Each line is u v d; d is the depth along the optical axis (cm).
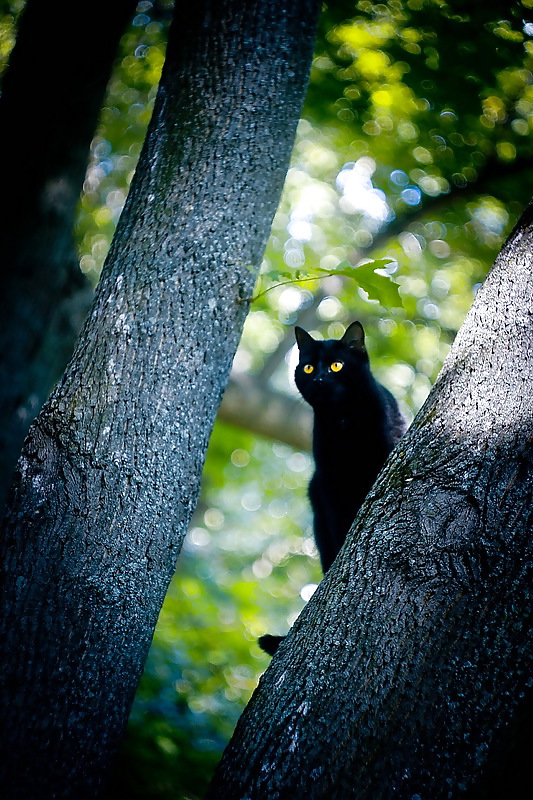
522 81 570
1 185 409
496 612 173
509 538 177
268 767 184
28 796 201
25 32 410
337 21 504
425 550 186
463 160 630
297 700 189
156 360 238
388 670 179
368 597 190
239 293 258
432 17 482
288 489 1238
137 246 250
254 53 267
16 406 423
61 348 449
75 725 210
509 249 213
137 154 756
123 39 603
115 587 221
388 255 719
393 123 638
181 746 397
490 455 187
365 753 174
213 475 1096
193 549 1154
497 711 170
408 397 723
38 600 211
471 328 214
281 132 271
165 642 516
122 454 228
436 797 167
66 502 218
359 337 401
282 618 921
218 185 254
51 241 426
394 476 207
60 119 411
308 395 402
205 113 261
